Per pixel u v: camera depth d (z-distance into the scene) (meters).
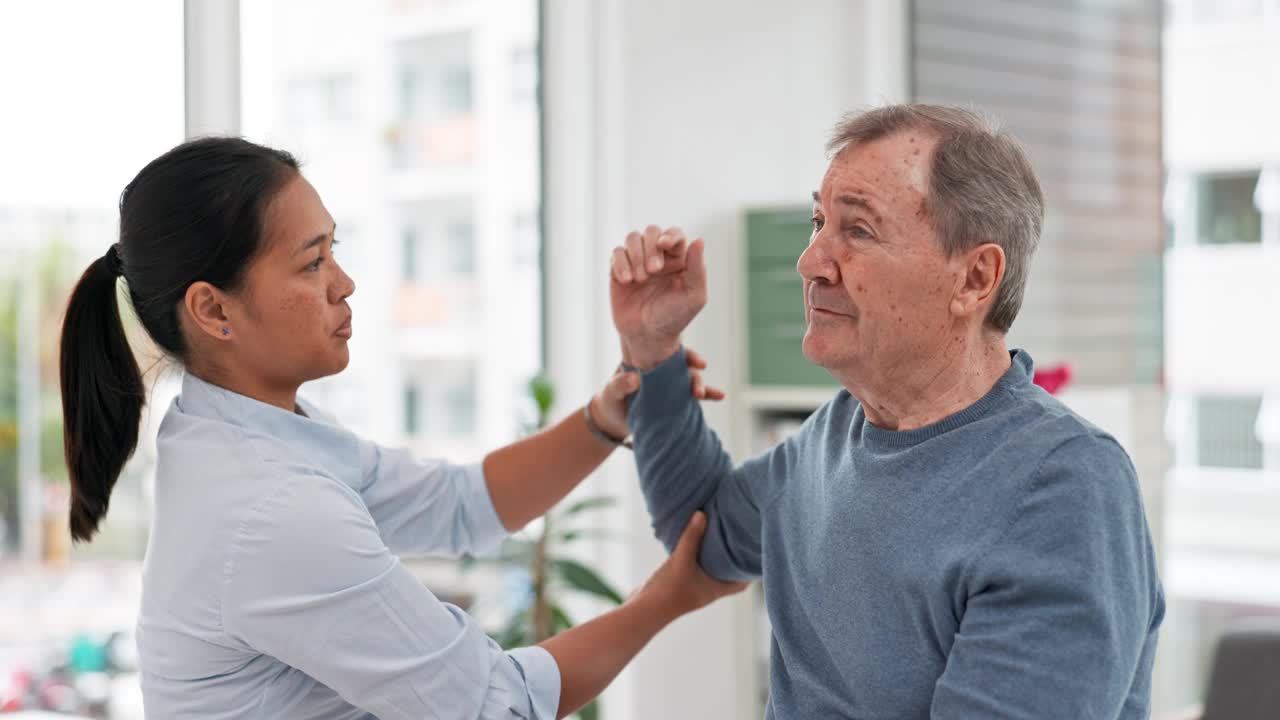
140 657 1.31
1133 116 3.47
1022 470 1.09
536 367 3.02
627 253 1.45
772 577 1.33
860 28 3.35
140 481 2.42
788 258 2.89
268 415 1.30
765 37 3.10
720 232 2.97
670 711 2.85
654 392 1.48
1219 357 4.04
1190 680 3.55
